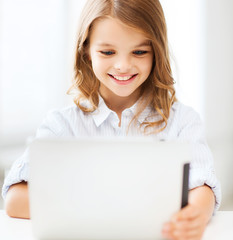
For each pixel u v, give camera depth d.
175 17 2.86
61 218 0.63
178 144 0.61
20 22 2.69
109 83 0.96
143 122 1.12
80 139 0.61
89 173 0.61
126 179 0.61
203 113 2.90
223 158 2.74
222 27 2.86
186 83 2.89
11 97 2.66
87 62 1.11
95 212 0.62
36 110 2.76
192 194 0.84
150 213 0.62
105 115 1.11
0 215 0.87
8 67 2.65
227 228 0.79
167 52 1.04
